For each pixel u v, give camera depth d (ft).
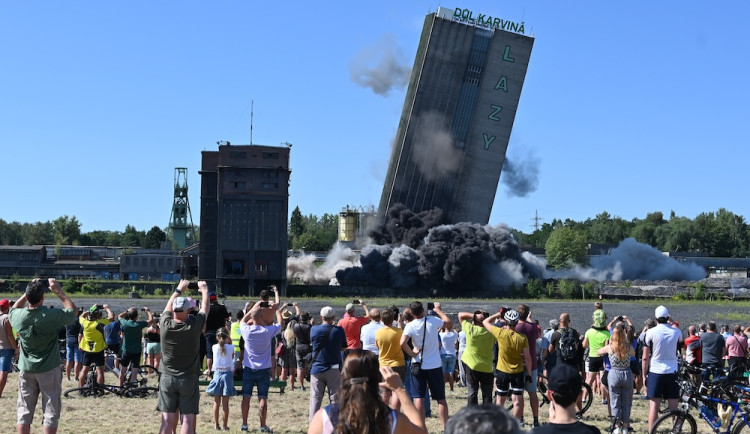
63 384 103.71
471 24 498.28
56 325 51.75
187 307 51.96
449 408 90.12
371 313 71.56
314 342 64.85
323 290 522.88
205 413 82.48
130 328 93.04
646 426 77.25
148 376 114.11
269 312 70.79
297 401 92.89
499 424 22.04
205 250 504.43
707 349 91.15
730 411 63.26
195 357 52.80
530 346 71.46
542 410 88.33
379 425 27.94
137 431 70.18
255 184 493.36
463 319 67.92
